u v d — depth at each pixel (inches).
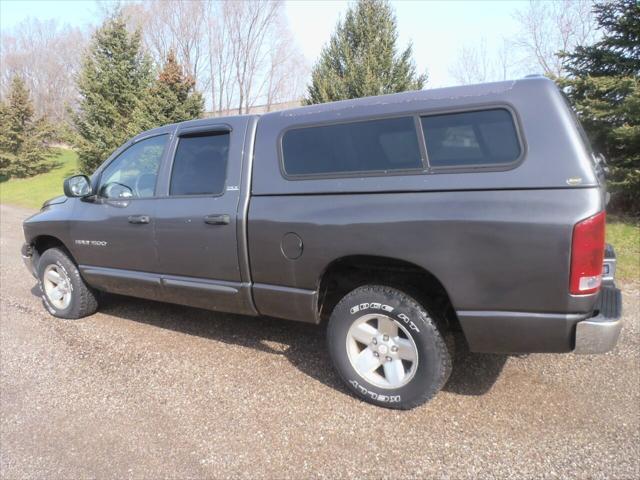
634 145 330.6
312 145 120.8
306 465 97.2
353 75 622.5
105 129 724.7
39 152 973.8
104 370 139.3
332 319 122.5
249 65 1595.7
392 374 116.3
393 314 112.8
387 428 109.6
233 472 95.3
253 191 128.0
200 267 138.9
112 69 729.0
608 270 124.0
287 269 122.8
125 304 201.3
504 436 105.4
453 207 100.6
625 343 152.3
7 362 145.3
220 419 113.9
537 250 94.0
